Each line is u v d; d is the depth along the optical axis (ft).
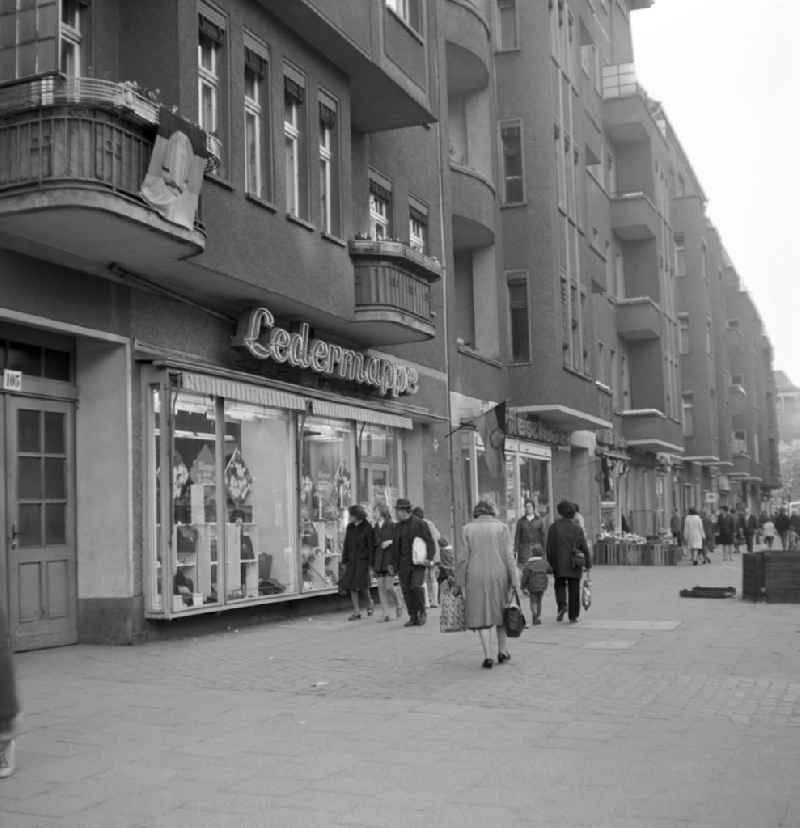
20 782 21.84
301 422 55.77
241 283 47.29
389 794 20.83
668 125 172.86
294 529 55.11
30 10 36.17
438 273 65.57
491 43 91.25
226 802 20.36
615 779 21.88
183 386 44.70
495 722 27.73
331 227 57.82
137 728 27.07
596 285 116.78
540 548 53.47
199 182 40.60
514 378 94.38
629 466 141.49
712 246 204.13
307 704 30.45
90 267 41.42
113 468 43.32
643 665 37.70
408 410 69.21
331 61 57.82
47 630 41.86
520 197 96.32
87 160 35.78
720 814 19.43
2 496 39.86
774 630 48.62
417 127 76.64
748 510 268.41
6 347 40.40
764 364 302.45
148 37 42.22
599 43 137.90
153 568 43.80
